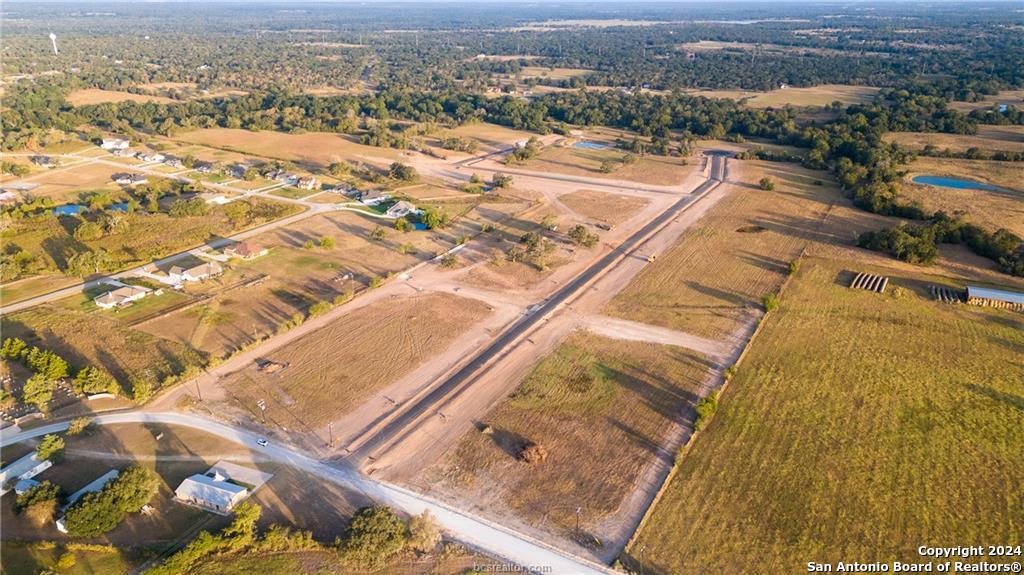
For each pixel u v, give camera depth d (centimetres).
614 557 5884
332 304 10812
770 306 10406
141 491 6369
